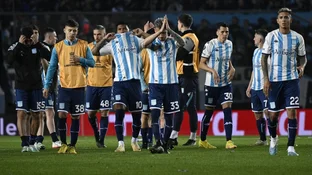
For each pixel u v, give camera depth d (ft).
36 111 144.36
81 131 225.76
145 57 147.02
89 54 136.36
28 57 141.90
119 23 135.54
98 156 126.41
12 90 243.19
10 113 237.86
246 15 264.11
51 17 249.14
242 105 246.68
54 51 135.74
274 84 125.08
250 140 187.01
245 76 248.73
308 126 221.25
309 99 249.34
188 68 157.07
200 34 259.19
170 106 129.90
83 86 135.95
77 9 274.98
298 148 146.82
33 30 142.51
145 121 146.00
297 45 123.95
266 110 157.38
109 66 157.79
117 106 135.64
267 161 115.24
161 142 132.16
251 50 255.29
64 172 101.30
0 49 245.04
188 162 113.80
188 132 222.28
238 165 109.19
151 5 270.46
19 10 271.28
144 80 147.33
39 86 144.05
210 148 149.59
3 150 148.87
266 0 275.59
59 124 136.87
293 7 274.98
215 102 150.82
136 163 112.37
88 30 250.16
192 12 261.24
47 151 144.56
